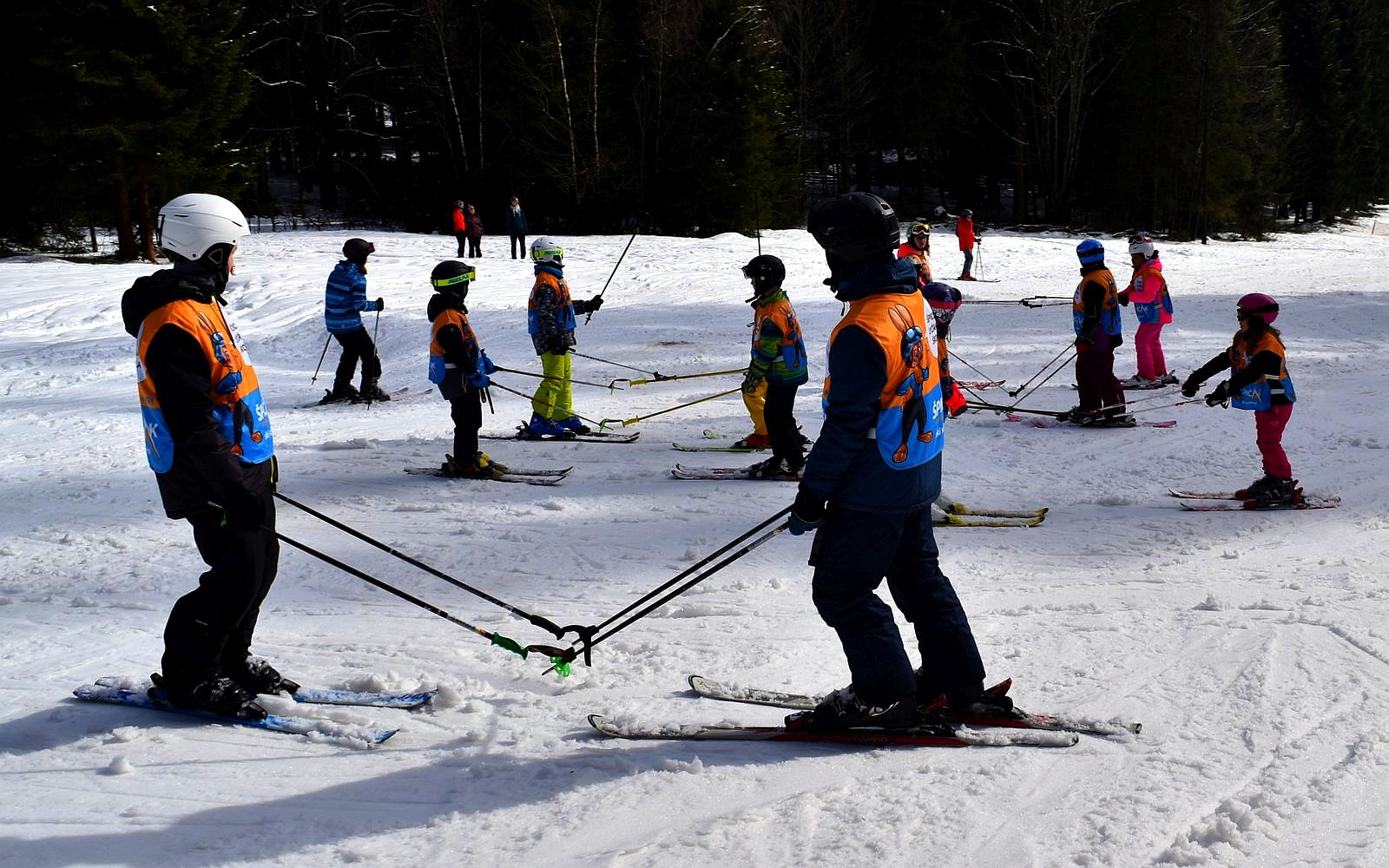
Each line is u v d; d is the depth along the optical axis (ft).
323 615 16.67
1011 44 159.12
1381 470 25.52
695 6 129.29
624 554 19.94
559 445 31.14
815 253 87.45
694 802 10.18
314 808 10.30
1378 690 12.38
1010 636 14.93
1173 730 11.47
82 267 79.10
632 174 128.16
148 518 23.45
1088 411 31.68
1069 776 10.45
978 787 10.24
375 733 11.91
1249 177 154.20
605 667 14.11
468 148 132.36
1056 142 160.25
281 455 29.99
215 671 12.53
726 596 17.22
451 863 9.27
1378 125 208.03
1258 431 22.75
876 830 9.52
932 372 10.74
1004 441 30.09
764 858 9.14
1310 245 141.18
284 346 52.95
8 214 95.40
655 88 129.49
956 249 98.78
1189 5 147.02
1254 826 9.27
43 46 86.43
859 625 10.98
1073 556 19.44
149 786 10.82
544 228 135.23
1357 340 47.57
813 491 10.34
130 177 89.76
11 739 11.97
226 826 9.99
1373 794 9.87
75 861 9.41
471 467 26.63
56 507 24.64
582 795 10.37
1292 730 11.33
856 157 165.17
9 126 88.53
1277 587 16.99
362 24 142.82
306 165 144.25
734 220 131.64
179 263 11.93
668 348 49.21
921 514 11.43
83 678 13.88
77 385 45.11
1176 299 65.05
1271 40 167.84
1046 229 151.43
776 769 10.82
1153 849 9.02
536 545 20.63
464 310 26.37
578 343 50.83
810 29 149.69
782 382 25.30
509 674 13.97
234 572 12.19
